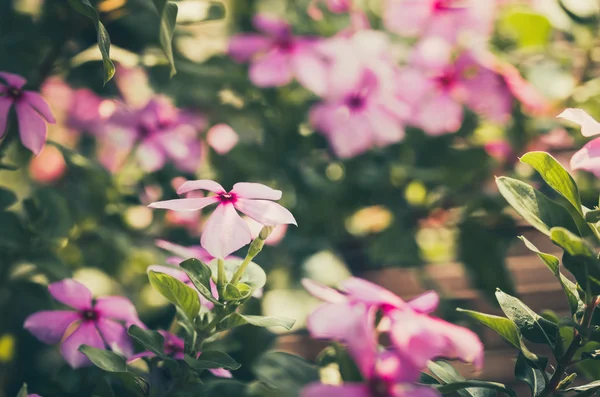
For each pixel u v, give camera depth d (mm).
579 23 744
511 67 727
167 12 580
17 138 649
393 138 723
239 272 563
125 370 568
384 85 716
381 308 552
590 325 562
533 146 755
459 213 754
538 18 753
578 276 527
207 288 561
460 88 720
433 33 729
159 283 562
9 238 650
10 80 605
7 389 653
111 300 606
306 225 743
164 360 579
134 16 698
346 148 724
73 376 606
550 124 748
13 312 661
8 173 749
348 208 745
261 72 726
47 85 705
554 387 569
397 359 528
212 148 750
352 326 526
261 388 579
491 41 766
